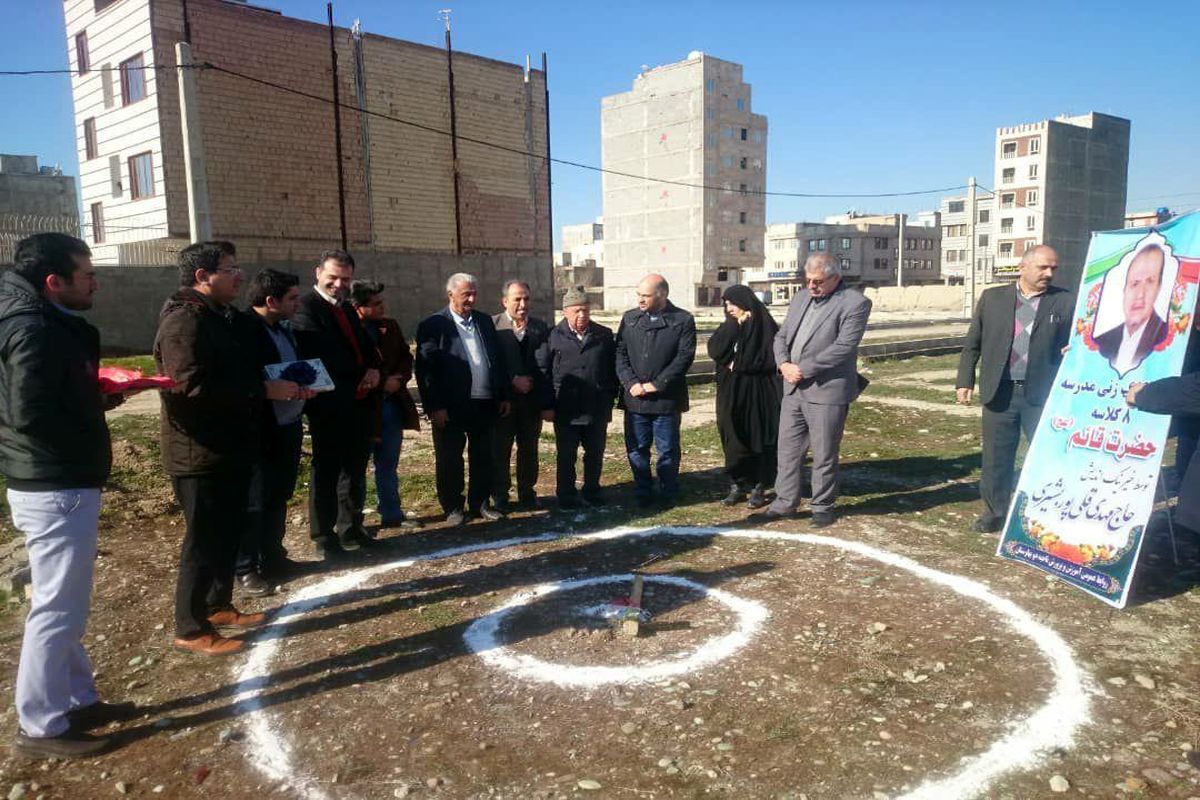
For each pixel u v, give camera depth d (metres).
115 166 22.88
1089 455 4.78
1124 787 2.83
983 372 5.61
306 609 4.54
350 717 3.39
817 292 5.71
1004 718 3.29
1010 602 4.46
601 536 5.80
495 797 2.85
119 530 5.96
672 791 2.86
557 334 6.37
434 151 25.89
